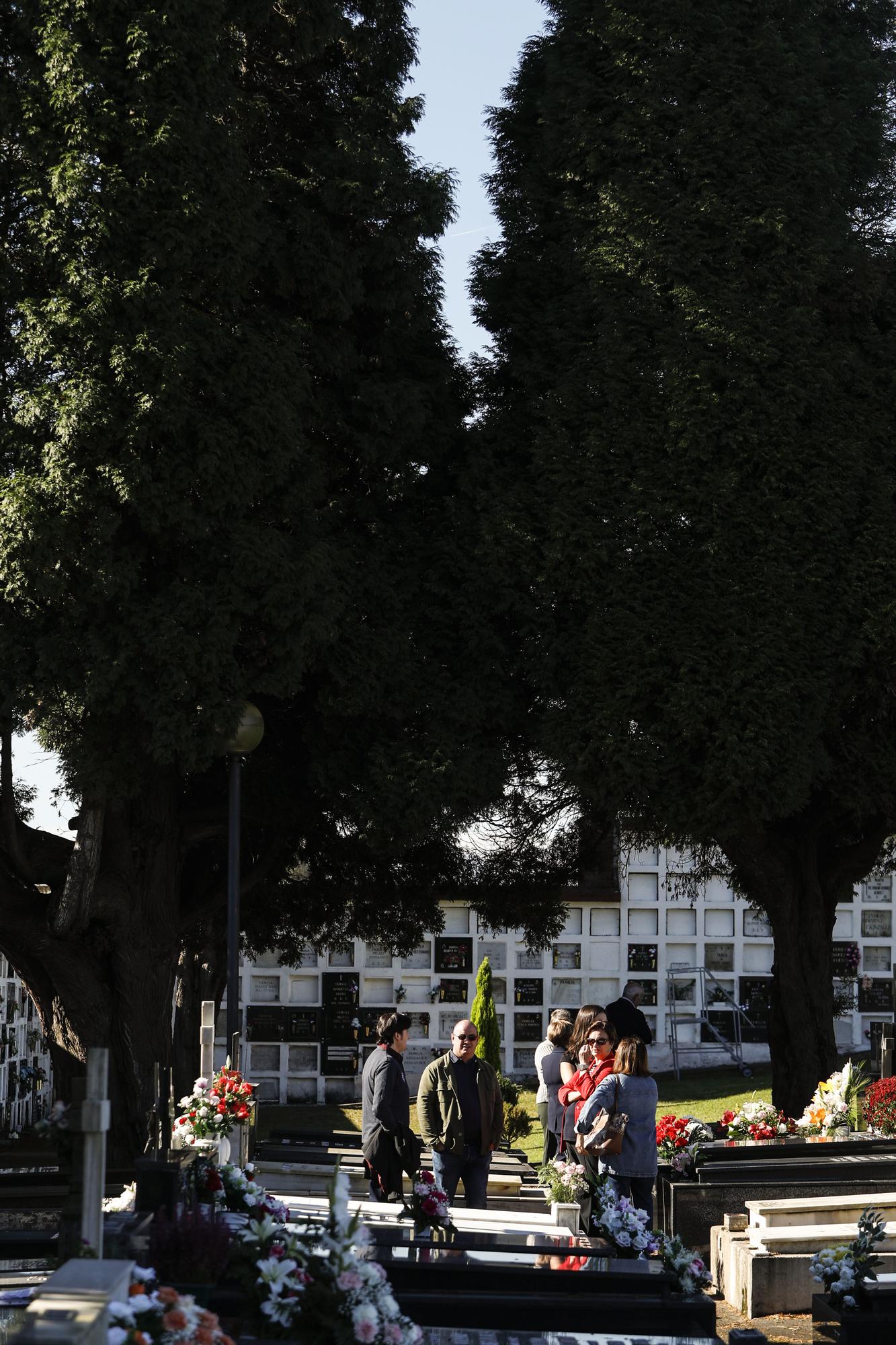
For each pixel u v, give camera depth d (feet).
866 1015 99.71
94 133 44.32
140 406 43.04
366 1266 15.46
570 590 51.70
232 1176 25.43
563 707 51.85
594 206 56.03
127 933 50.19
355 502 54.34
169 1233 17.02
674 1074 96.22
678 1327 21.53
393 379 54.08
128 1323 11.85
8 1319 17.01
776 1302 31.01
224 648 44.52
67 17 44.91
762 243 54.65
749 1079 91.61
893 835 61.11
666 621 51.11
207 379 45.52
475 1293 21.88
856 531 53.42
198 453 45.01
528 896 64.54
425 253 54.29
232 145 46.88
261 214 49.39
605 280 54.70
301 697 53.93
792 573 51.78
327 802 55.52
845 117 57.11
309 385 48.83
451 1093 34.73
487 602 52.54
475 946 99.04
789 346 53.67
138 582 44.91
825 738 55.47
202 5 46.19
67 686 44.21
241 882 57.31
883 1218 32.63
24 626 44.75
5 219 45.80
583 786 51.06
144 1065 49.55
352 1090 96.73
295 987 97.76
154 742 43.62
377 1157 32.83
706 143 55.11
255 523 47.19
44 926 48.96
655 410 53.11
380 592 51.62
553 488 52.75
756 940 100.63
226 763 54.54
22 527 42.01
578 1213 29.63
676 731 50.62
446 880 63.82
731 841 58.18
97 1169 14.37
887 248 57.31
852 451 53.16
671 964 99.86
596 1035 33.58
